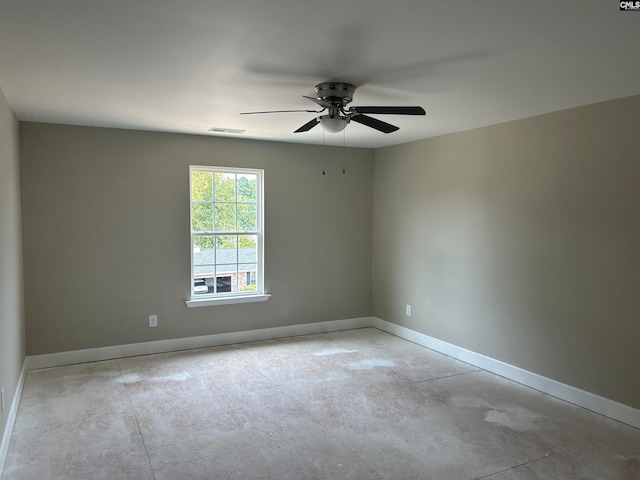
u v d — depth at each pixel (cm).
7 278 322
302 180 562
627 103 329
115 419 337
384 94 323
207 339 519
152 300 489
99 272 464
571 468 279
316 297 580
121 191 469
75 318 455
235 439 310
